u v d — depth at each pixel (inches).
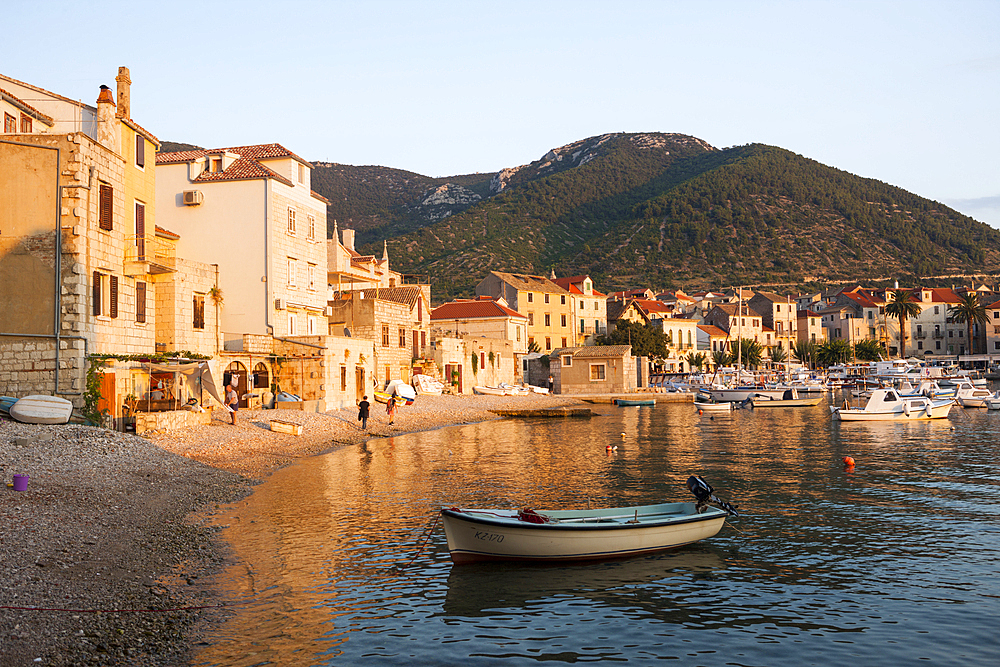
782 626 618.8
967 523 967.6
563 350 4131.4
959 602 671.8
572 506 1062.4
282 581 702.5
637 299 5580.7
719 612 651.5
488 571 757.3
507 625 616.4
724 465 1492.4
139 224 1609.3
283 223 2207.2
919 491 1198.3
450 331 3959.2
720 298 7017.7
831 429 2306.8
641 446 1839.3
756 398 3496.6
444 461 1504.7
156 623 574.2
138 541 776.9
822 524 970.7
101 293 1389.0
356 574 733.9
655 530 820.0
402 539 859.4
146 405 1513.3
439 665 537.0
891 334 6707.7
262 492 1123.3
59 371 1290.6
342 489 1157.1
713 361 5546.3
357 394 2362.2
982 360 6176.2
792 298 7568.9
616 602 675.4
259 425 1739.7
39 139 1302.9
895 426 2389.3
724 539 895.7
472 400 3112.7
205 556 760.3
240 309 2132.1
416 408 2645.2
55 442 1129.4
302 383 2097.7
